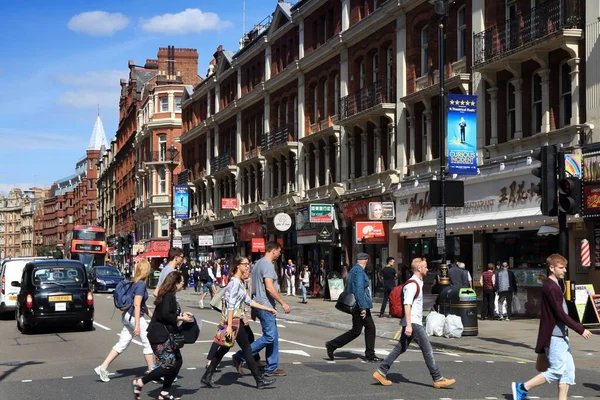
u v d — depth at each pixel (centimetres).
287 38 4312
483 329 1953
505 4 2455
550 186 1452
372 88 3275
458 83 2614
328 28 3788
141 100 8250
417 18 2944
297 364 1319
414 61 2980
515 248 2391
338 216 3578
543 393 1064
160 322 984
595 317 1795
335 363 1335
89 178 14688
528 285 2230
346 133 3538
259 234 4659
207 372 1101
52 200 19438
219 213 5581
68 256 6444
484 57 2453
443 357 1469
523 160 2278
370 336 1349
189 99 6425
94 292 4819
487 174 2430
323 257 3884
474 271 2544
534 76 2320
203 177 5834
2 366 1371
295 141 4194
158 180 7419
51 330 2078
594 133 2028
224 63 5434
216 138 5659
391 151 3122
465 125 2286
